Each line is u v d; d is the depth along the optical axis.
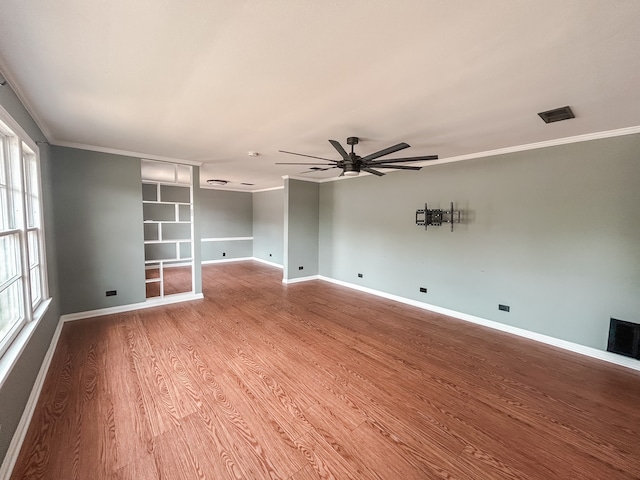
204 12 1.32
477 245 4.06
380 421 2.09
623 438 1.96
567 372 2.82
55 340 3.21
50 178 3.52
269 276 7.12
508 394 2.45
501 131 3.02
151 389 2.42
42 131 3.06
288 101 2.31
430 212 4.46
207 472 1.64
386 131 3.04
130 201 4.28
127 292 4.37
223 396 2.34
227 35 1.49
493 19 1.34
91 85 2.06
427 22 1.37
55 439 1.85
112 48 1.62
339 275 6.33
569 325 3.31
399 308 4.75
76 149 3.83
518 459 1.77
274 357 3.02
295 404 2.26
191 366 2.81
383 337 3.59
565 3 1.23
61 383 2.47
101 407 2.17
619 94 2.12
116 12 1.33
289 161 4.71
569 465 1.74
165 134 3.25
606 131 2.98
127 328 3.71
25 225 2.23
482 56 1.65
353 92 2.14
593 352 3.14
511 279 3.75
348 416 2.14
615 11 1.27
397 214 5.11
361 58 1.69
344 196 6.14
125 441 1.85
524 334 3.65
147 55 1.69
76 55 1.69
